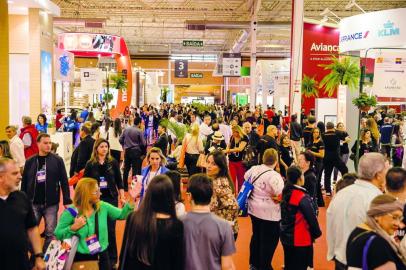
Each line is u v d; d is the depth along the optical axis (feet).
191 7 91.50
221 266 9.98
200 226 9.92
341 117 47.57
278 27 90.68
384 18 43.42
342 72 47.11
